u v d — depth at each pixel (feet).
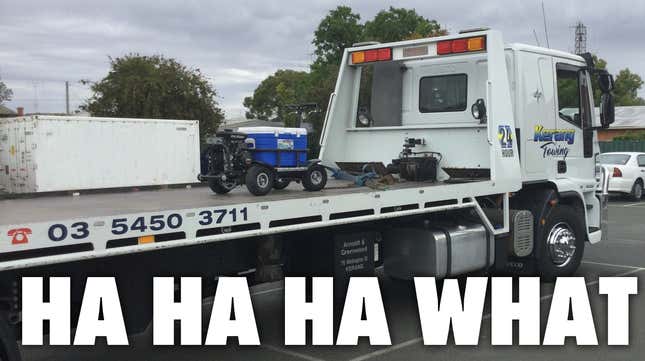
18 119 42.86
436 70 26.14
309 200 17.58
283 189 21.95
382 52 26.21
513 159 23.88
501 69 23.48
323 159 27.30
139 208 15.67
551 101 25.98
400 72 27.14
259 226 16.46
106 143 48.83
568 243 26.68
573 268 27.04
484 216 22.82
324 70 124.88
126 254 14.61
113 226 13.57
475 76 25.08
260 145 20.30
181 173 55.16
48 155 43.65
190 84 86.48
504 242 23.98
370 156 27.43
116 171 49.70
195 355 18.85
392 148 26.76
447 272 21.71
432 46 24.62
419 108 26.63
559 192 26.02
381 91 27.53
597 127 27.89
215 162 20.76
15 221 12.99
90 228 13.20
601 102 27.37
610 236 41.32
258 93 203.10
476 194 22.45
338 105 27.73
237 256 17.79
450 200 21.58
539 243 25.45
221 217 15.56
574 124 27.22
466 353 18.66
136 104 85.20
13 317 13.67
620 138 122.21
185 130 55.26
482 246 23.00
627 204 64.13
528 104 24.93
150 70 86.22
